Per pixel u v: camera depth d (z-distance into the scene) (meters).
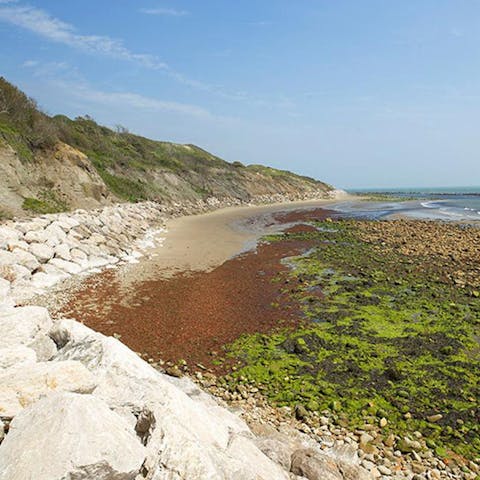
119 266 18.08
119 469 3.60
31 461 3.41
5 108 29.19
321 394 8.67
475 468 6.63
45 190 26.78
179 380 7.55
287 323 12.49
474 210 55.62
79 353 5.82
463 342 11.20
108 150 47.16
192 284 16.12
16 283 13.05
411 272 18.42
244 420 7.39
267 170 98.31
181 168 62.78
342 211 53.91
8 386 4.42
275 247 24.91
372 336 11.56
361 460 6.62
